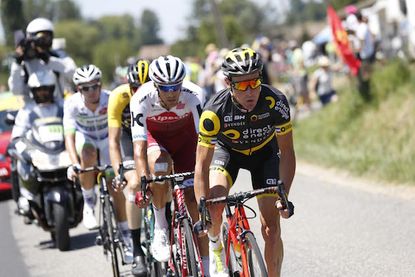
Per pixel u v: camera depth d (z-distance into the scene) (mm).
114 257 16375
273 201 12695
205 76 45656
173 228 14000
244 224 12047
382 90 33438
